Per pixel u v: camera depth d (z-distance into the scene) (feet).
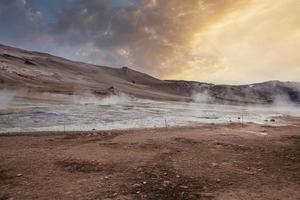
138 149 48.26
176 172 36.40
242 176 35.63
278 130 75.05
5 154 44.06
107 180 33.14
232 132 68.13
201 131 69.15
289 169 38.96
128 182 32.55
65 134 64.08
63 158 41.91
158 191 30.27
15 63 351.87
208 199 28.68
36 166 38.22
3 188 30.96
